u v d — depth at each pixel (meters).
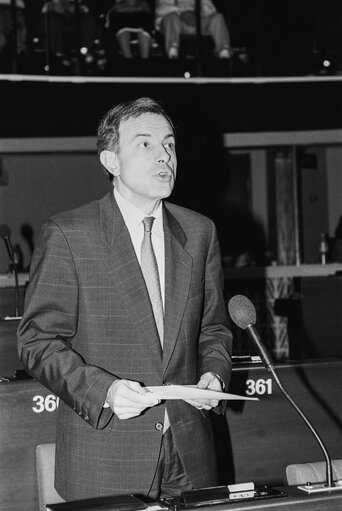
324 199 14.11
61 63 10.99
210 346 2.78
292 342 8.62
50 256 2.60
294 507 2.17
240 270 10.32
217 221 13.19
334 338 8.05
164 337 2.62
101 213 2.69
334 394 4.15
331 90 11.63
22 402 3.62
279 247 12.86
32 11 10.89
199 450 2.65
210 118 11.55
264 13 11.66
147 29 11.40
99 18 11.22
